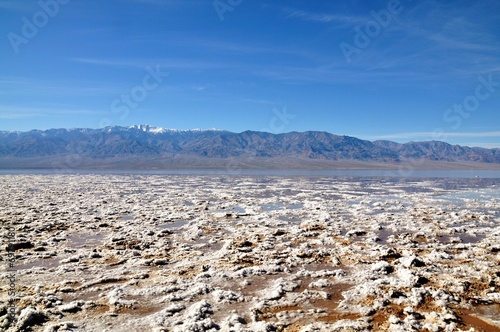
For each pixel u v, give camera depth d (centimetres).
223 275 1105
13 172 9319
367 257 1322
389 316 828
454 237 1662
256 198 3319
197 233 1728
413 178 7044
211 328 762
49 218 2098
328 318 821
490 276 1080
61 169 12394
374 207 2694
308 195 3547
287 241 1591
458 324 785
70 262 1245
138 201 3011
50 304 878
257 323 774
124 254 1351
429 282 1040
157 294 959
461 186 4875
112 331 750
